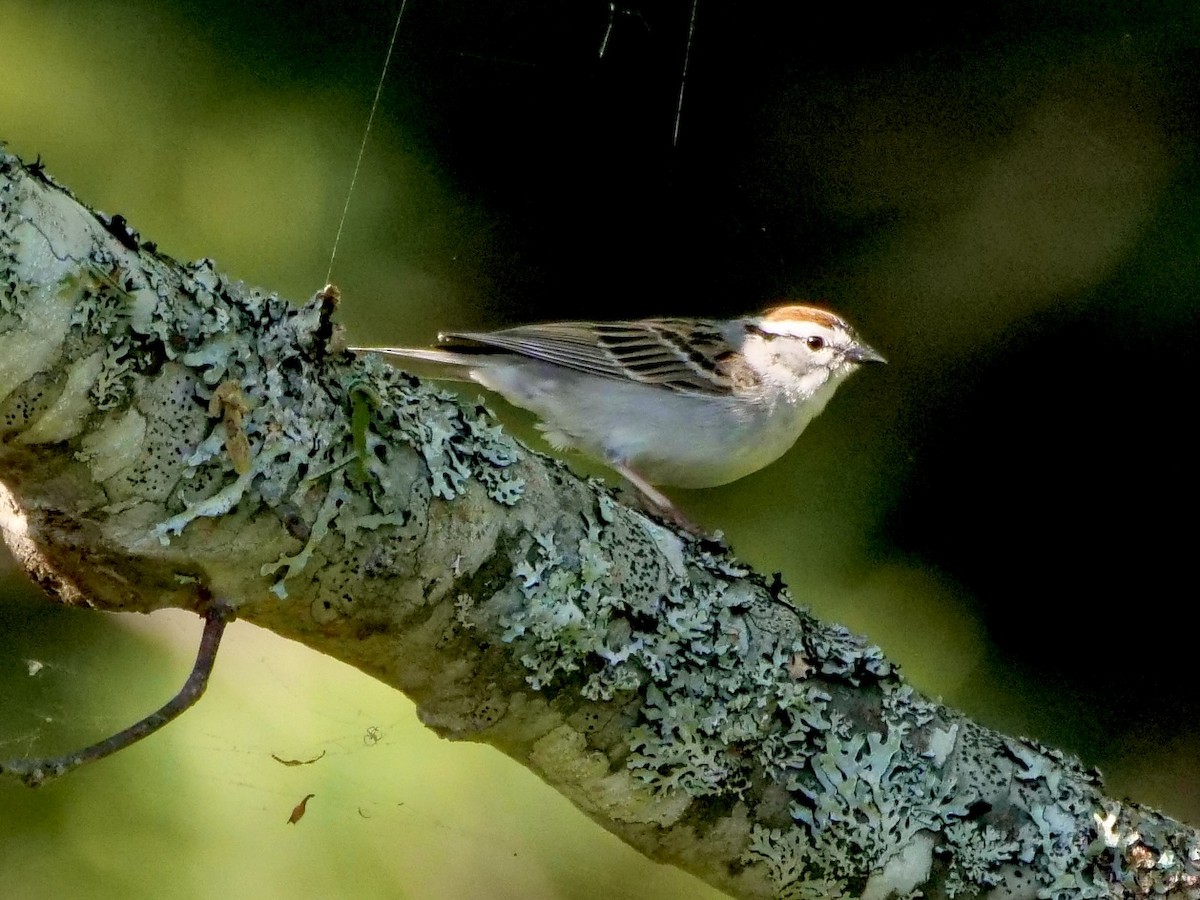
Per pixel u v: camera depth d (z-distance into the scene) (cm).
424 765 887
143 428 498
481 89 1138
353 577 556
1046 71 1172
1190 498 1098
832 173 1192
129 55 1025
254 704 882
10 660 873
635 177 1209
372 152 1083
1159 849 668
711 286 1185
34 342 469
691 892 909
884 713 650
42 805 827
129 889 816
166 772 852
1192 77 1152
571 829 903
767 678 630
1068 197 1151
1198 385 1107
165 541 515
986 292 1150
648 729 615
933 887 648
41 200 472
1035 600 1091
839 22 1190
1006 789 660
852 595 1082
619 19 1174
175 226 1025
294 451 526
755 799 633
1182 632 1078
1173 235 1123
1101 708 1071
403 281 1109
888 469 1118
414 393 592
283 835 845
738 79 1201
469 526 575
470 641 586
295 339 532
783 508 1105
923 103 1186
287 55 1065
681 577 632
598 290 1171
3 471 493
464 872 869
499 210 1147
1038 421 1121
